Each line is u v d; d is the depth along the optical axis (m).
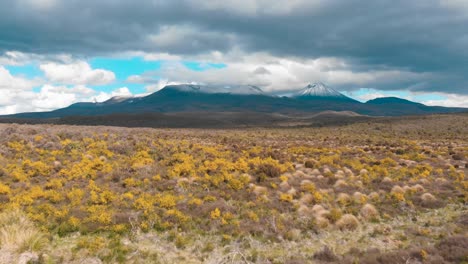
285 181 22.55
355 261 11.50
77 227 13.88
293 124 170.00
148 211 15.91
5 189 18.03
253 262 11.96
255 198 19.16
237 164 26.78
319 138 70.62
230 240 13.68
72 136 39.38
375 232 14.95
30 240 11.46
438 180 24.66
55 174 23.17
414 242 13.81
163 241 13.37
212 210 16.70
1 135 34.97
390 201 19.11
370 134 85.38
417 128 96.25
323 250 12.59
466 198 19.31
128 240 13.23
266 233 14.36
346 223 15.62
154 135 58.56
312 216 16.66
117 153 32.72
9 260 10.30
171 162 28.70
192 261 11.87
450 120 103.38
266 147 48.81
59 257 11.23
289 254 12.66
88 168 23.97
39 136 35.38
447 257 11.35
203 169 25.64
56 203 17.14
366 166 30.19
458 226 15.43
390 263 11.25
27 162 25.02
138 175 23.16
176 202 17.95
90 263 11.11
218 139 61.81
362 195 19.72
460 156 36.66
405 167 30.41
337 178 24.44
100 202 17.14
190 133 79.50
